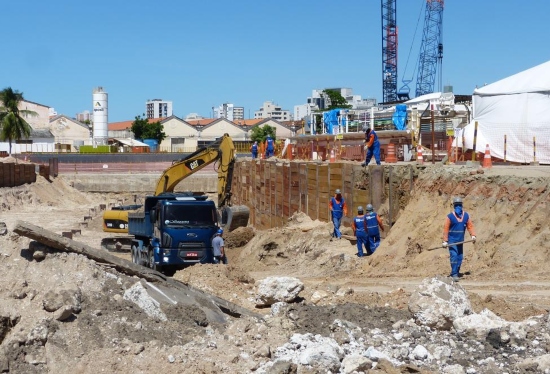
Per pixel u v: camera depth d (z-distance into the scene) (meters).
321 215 31.84
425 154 33.44
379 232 24.42
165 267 23.64
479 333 11.31
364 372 9.82
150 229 24.92
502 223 20.42
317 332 11.47
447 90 49.31
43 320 10.74
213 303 13.10
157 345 10.59
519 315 12.85
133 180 74.75
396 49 102.25
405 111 39.56
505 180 21.25
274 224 40.44
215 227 23.66
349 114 44.66
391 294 14.82
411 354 10.63
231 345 10.69
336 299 14.77
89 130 124.12
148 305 11.62
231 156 33.72
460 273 18.70
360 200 27.92
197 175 75.75
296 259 28.11
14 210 54.09
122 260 12.79
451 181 23.20
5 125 92.69
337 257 24.64
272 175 40.97
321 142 43.75
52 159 71.88
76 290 11.27
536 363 9.84
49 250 12.13
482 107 31.77
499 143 30.88
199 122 147.75
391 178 26.11
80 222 45.91
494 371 9.87
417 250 22.03
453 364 10.28
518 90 30.52
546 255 18.34
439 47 94.81
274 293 14.47
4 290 11.37
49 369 10.18
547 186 19.83
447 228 17.30
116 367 10.09
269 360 10.29
